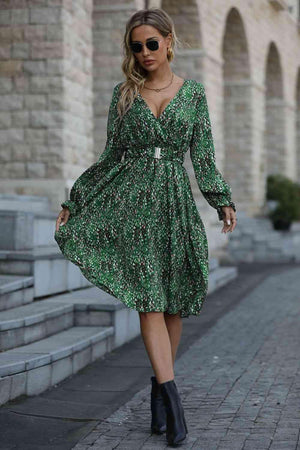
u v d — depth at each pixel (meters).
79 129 10.50
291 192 20.34
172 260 4.08
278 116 23.50
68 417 4.55
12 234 7.17
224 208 4.17
